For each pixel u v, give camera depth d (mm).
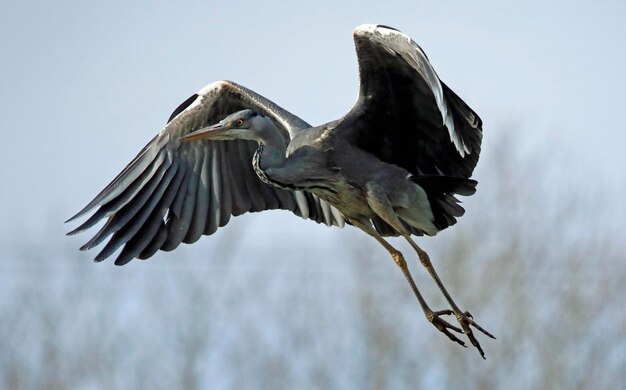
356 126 14086
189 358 21812
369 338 22859
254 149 15188
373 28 13211
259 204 15242
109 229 14539
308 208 15211
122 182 14695
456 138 13289
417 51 12867
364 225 14453
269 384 22016
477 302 23547
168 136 14938
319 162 14109
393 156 14281
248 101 14891
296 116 14734
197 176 15031
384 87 13773
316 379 22312
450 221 14062
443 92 13000
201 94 14938
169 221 14852
